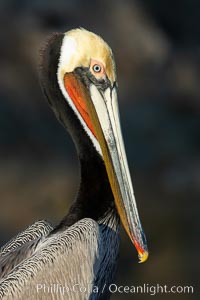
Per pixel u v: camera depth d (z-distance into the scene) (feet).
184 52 93.15
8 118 71.72
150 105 80.02
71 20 89.61
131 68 89.30
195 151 70.74
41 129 71.36
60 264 23.85
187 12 96.99
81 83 24.80
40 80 25.30
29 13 87.40
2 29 84.58
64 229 24.97
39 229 25.88
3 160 66.95
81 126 24.94
